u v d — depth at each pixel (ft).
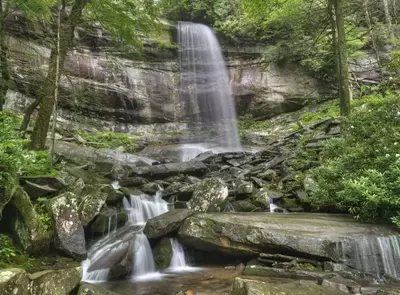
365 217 22.52
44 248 19.44
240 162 40.16
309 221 22.84
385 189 20.97
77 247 20.03
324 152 30.35
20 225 19.42
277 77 65.10
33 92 48.57
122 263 19.80
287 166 34.40
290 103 62.75
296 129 53.42
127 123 60.75
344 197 23.20
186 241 22.20
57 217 20.45
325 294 14.43
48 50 51.52
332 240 19.29
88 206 23.00
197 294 16.97
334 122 40.65
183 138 59.62
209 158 41.60
